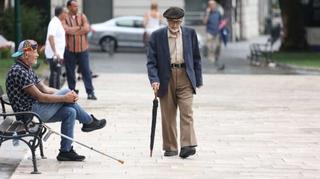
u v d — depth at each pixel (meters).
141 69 50.22
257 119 27.59
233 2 90.25
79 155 19.92
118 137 23.48
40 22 56.22
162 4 78.38
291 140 23.19
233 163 19.73
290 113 29.27
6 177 17.88
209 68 52.19
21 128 18.33
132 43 71.00
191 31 20.38
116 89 37.31
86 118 19.75
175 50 20.17
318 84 40.72
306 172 18.67
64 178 17.77
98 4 78.50
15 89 18.92
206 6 82.62
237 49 76.25
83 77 32.72
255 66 54.91
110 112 28.94
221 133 24.42
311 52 66.31
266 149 21.69
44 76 38.97
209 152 21.20
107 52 70.69
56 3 58.66
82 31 32.38
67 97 19.23
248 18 101.19
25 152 20.86
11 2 60.44
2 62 47.62
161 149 21.61
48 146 21.78
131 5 78.12
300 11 67.75
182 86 20.28
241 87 38.97
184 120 20.25
